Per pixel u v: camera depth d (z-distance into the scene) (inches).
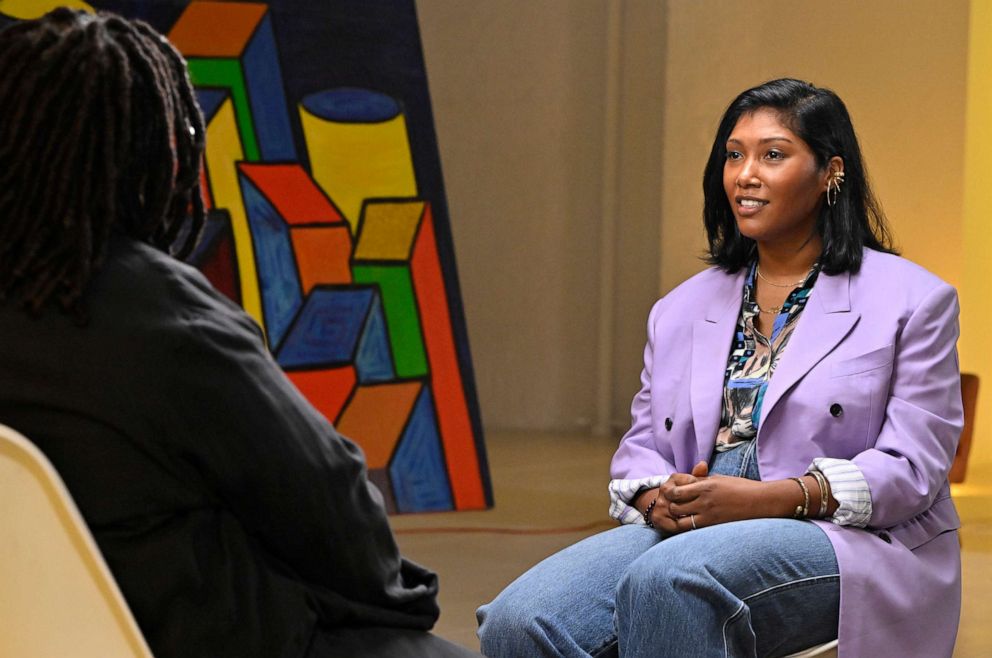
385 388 197.8
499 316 337.7
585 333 331.3
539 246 332.8
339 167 197.3
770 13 275.0
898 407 78.5
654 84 310.5
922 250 259.1
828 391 79.3
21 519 43.5
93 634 44.6
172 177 50.6
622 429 323.6
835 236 83.6
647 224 315.6
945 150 256.2
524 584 78.0
